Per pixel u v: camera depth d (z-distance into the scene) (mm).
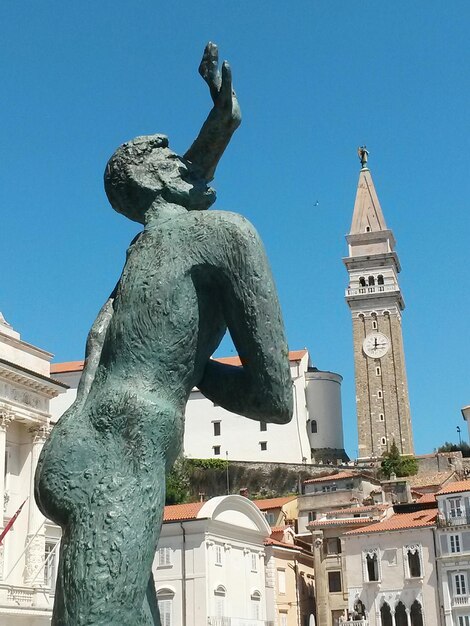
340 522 65125
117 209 3988
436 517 57438
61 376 97312
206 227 3516
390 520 61500
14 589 37969
